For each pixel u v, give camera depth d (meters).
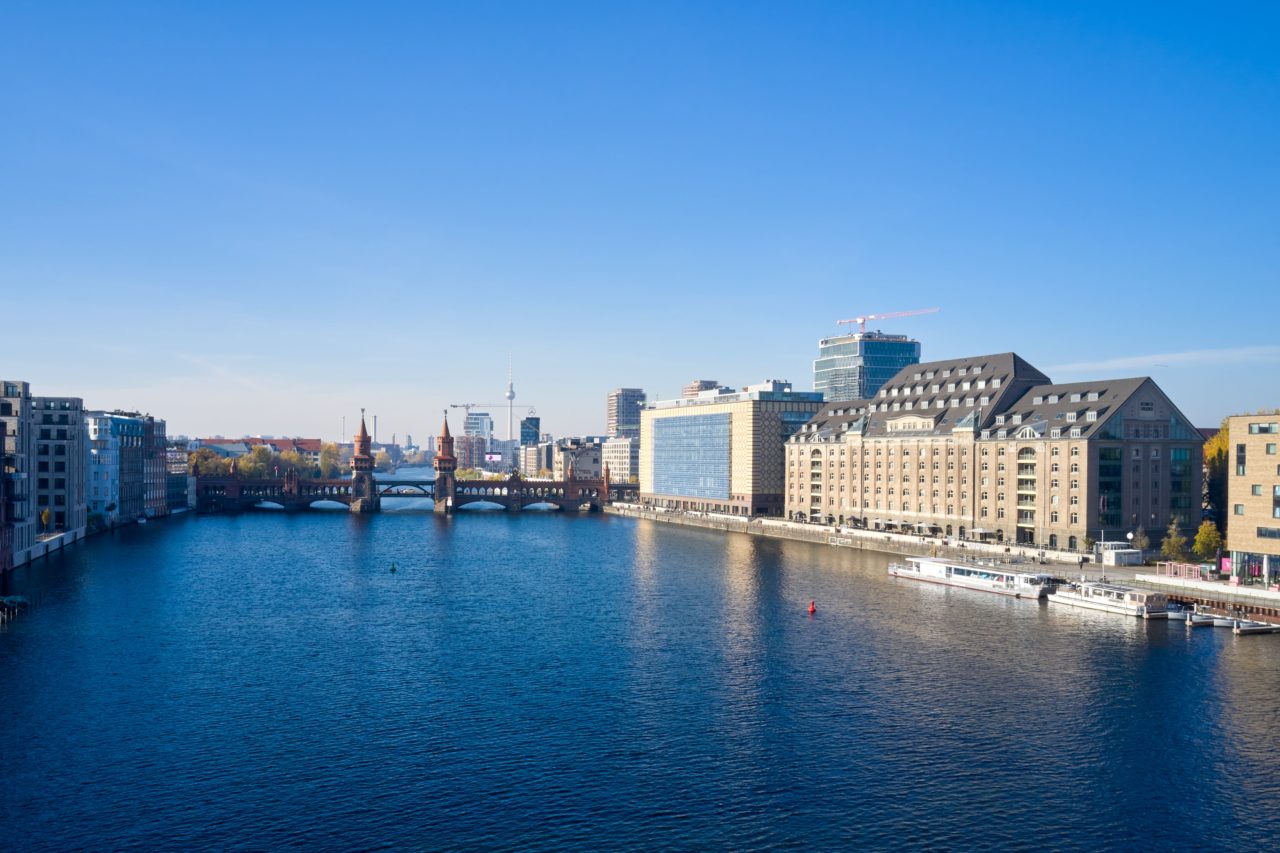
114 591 170.75
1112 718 97.19
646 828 73.81
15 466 193.12
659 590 176.12
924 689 107.50
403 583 186.62
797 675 113.75
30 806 76.88
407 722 97.19
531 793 79.94
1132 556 183.25
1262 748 89.12
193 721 97.00
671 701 103.94
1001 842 71.75
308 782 82.00
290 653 125.25
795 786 81.38
